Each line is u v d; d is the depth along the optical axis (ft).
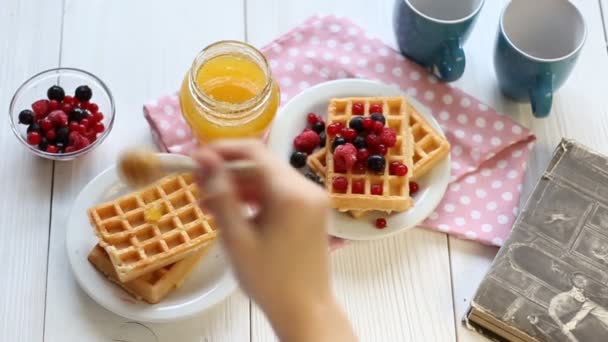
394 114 3.90
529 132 3.97
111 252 3.57
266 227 2.67
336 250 3.79
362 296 3.74
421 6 4.09
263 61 3.69
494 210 3.86
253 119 3.70
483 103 4.02
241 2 4.15
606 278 3.64
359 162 3.76
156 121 3.88
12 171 3.82
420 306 3.74
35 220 3.77
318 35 4.11
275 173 2.69
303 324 2.66
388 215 3.77
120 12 4.08
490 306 3.59
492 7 4.21
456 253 3.82
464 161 3.94
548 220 3.73
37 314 3.66
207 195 2.65
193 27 4.09
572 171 3.80
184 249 3.60
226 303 3.70
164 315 3.58
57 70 3.89
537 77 3.86
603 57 4.16
